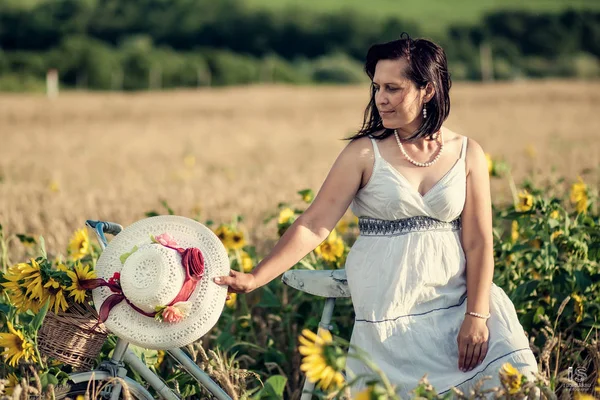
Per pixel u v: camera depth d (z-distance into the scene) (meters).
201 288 4.41
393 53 4.66
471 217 4.80
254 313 6.91
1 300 5.81
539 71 106.38
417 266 4.66
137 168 20.28
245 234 8.30
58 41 134.75
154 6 142.12
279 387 4.51
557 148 20.78
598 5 168.62
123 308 4.40
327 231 4.74
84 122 41.28
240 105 52.53
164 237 4.37
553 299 6.00
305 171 18.44
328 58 120.31
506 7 171.00
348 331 6.30
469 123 34.53
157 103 54.53
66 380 4.54
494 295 4.81
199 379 4.70
